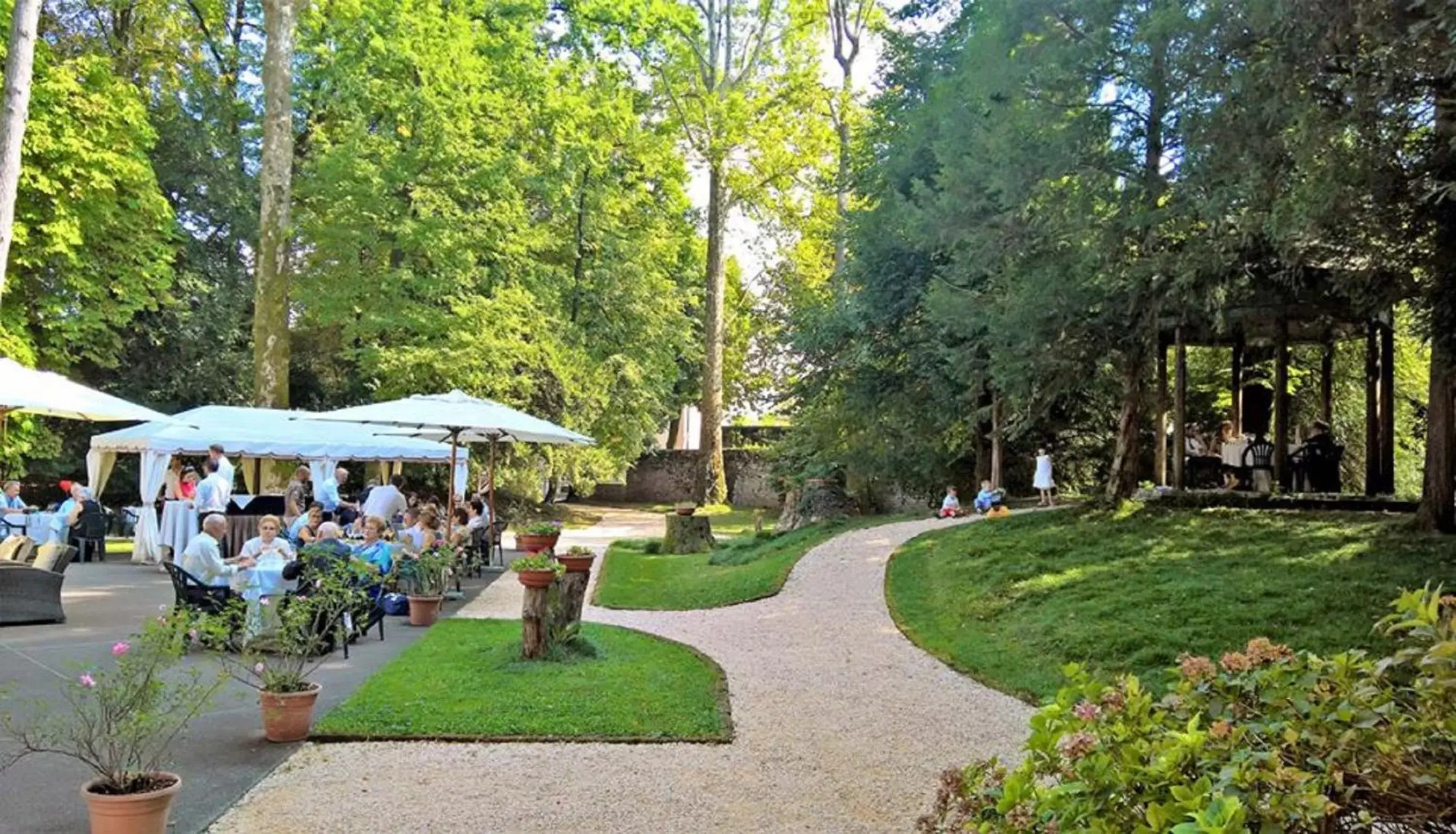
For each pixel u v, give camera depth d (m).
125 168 19.80
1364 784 2.50
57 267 19.53
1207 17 8.30
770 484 28.28
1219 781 2.28
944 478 21.67
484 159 25.23
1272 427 19.58
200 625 6.30
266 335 21.50
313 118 27.86
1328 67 7.36
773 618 11.52
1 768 5.36
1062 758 2.68
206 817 4.82
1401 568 9.30
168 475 16.91
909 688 8.14
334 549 9.40
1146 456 20.86
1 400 11.43
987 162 12.51
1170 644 8.33
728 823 4.93
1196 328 14.47
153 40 25.92
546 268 28.33
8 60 13.59
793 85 31.86
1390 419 14.13
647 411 31.67
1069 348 12.65
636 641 10.03
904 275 18.78
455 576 13.93
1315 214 7.52
